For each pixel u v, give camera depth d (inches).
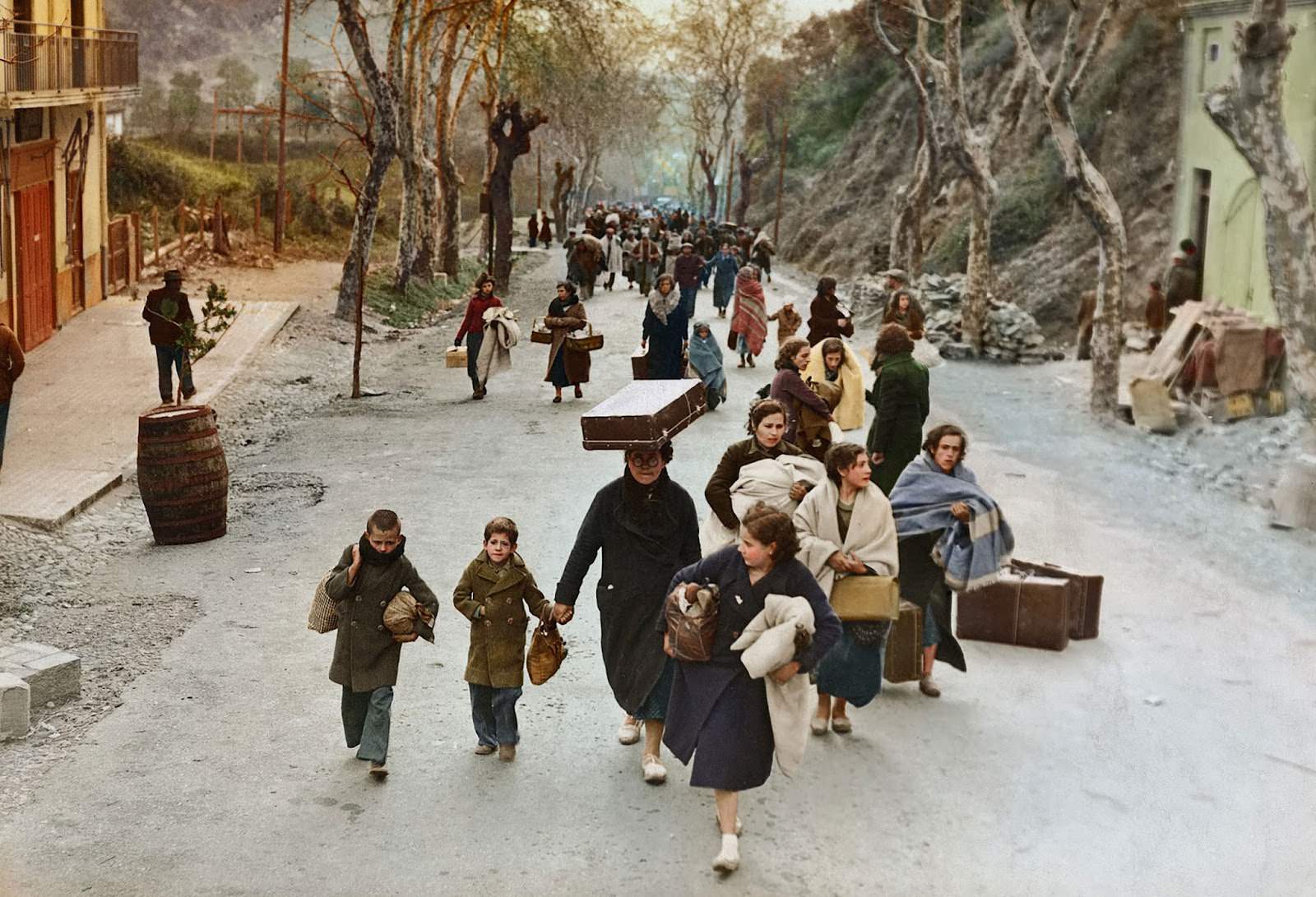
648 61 2437.3
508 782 235.6
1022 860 164.1
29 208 826.2
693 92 2642.7
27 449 548.4
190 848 209.8
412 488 483.2
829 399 369.4
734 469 264.7
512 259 1802.4
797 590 202.1
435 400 700.0
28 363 767.7
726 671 202.4
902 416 335.6
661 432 236.4
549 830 215.3
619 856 205.3
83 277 961.5
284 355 839.1
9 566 380.8
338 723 265.1
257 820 220.4
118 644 316.5
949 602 266.8
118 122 1434.5
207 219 1443.2
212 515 417.4
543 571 369.7
